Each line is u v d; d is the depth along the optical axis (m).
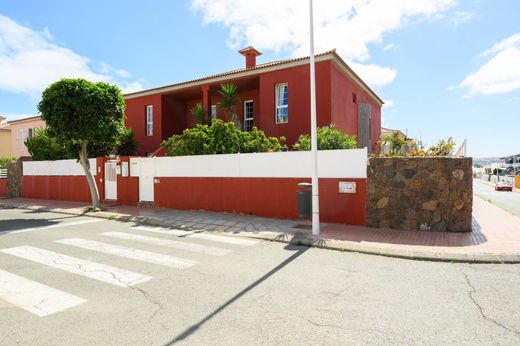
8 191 21.03
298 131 14.75
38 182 19.17
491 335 3.39
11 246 7.44
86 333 3.48
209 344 3.24
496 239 7.54
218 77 17.02
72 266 5.87
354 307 4.08
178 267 5.78
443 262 6.12
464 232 8.26
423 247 6.85
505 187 30.61
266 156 10.57
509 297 4.39
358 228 8.73
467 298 4.36
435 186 8.33
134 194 14.28
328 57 14.00
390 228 8.64
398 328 3.54
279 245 7.44
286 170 10.22
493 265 5.91
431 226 8.38
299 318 3.79
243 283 4.96
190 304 4.21
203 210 12.09
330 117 14.07
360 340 3.30
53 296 4.49
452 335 3.39
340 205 9.26
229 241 7.84
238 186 11.21
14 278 5.24
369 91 21.06
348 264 5.97
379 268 5.73
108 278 5.21
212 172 11.82
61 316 3.88
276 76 15.40
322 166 9.50
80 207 14.58
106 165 15.48
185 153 13.01
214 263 6.02
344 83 16.23
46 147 19.56
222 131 12.71
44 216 12.55
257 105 18.62
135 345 3.24
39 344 3.27
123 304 4.21
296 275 5.34
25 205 16.00
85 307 4.13
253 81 17.11
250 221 9.97
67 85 11.93
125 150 18.09
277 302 4.25
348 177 9.12
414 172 8.45
